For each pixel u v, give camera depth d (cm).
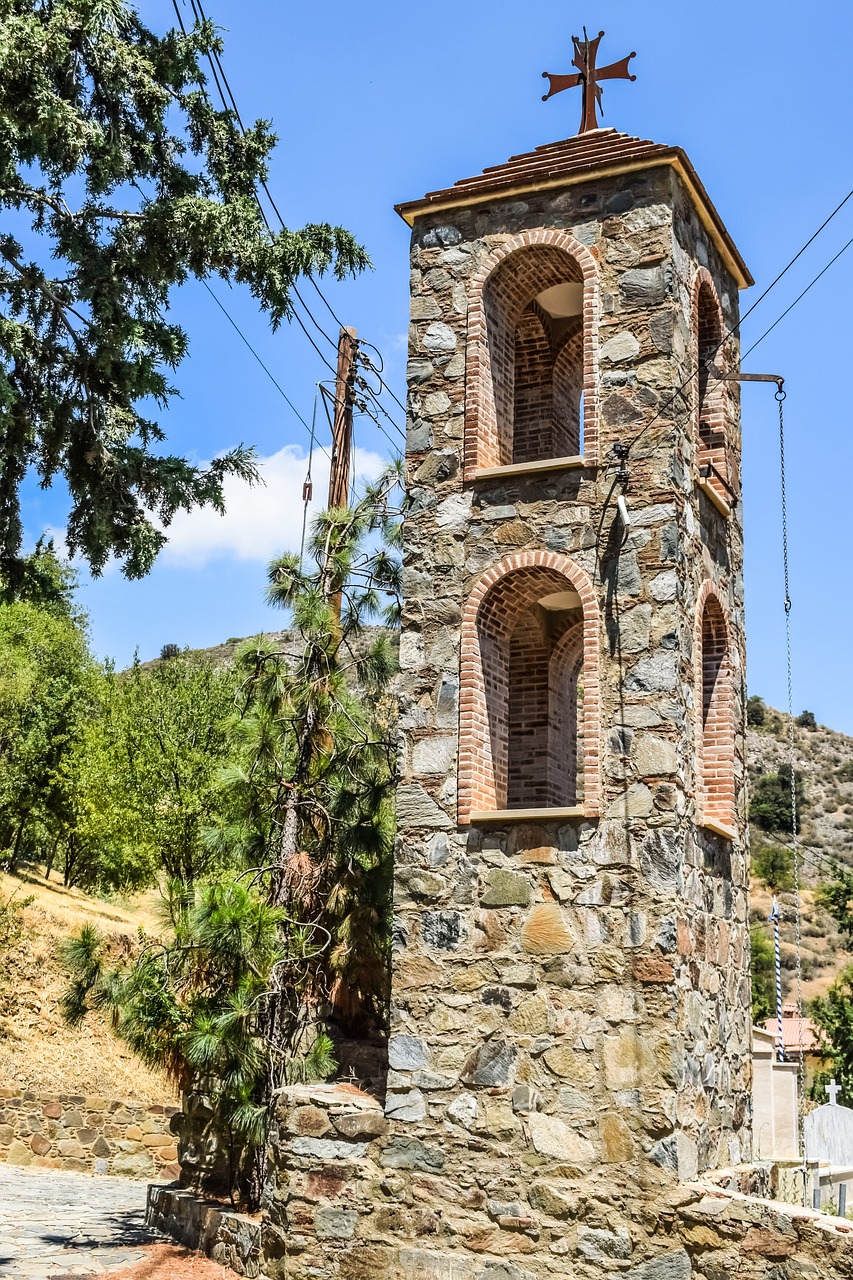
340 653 1547
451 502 1300
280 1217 1180
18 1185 1764
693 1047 1129
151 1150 2002
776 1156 2183
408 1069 1173
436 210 1378
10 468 1173
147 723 2698
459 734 1238
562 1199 1082
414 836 1231
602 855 1148
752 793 9619
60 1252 1259
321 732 1487
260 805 1514
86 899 3706
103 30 1065
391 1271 1127
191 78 1189
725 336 1467
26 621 4159
